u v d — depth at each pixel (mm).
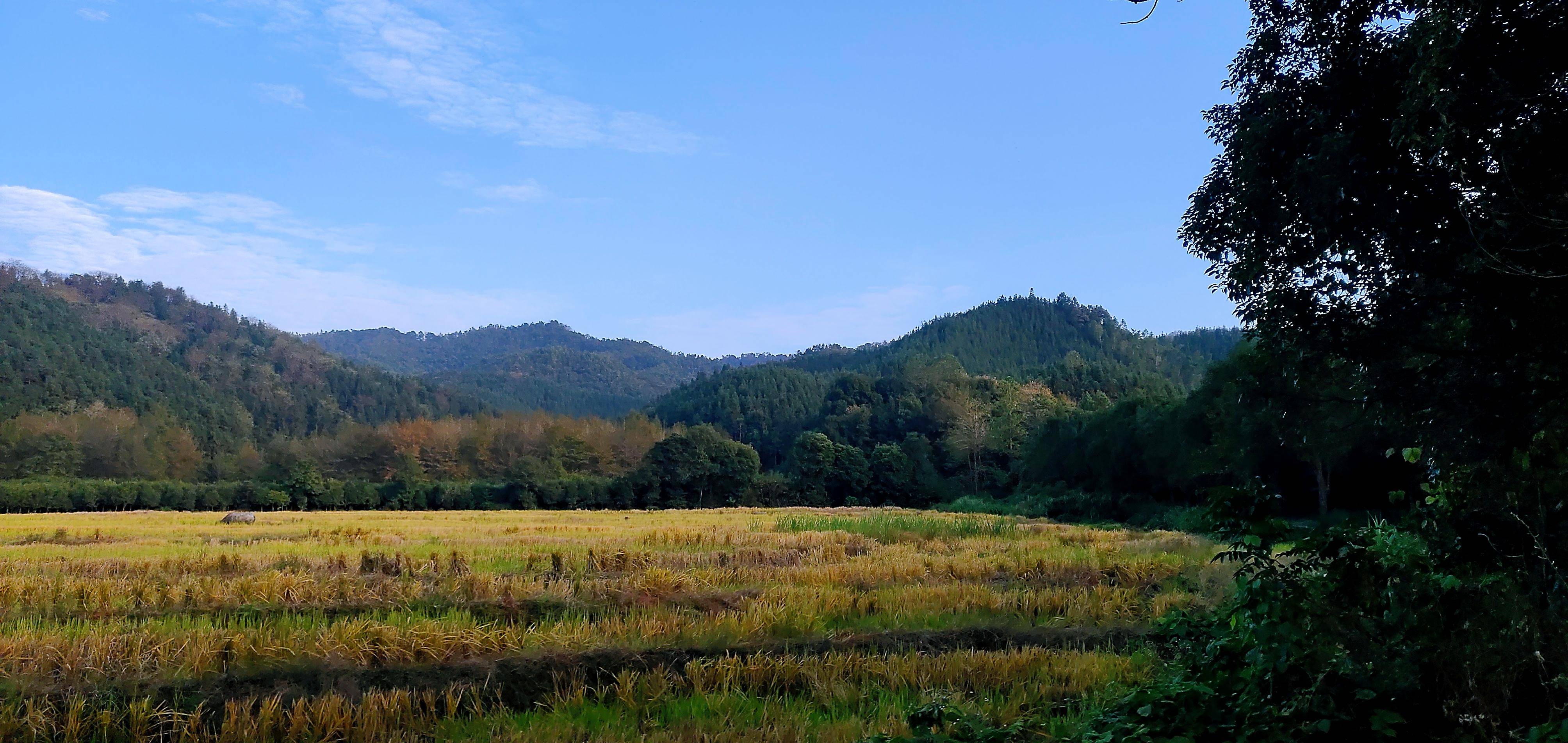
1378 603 6738
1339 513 37312
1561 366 6320
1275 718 6395
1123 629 14086
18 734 8656
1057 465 65375
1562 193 6098
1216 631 8328
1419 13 6766
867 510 63156
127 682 9883
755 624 13117
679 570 20141
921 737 7680
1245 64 7746
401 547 25250
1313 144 7164
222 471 80188
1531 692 5918
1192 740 6574
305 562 20609
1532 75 5895
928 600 15672
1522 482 6504
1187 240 8273
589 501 70500
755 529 35938
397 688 10227
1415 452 7789
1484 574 6551
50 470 68812
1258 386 8547
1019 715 9406
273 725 8883
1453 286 6887
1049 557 23438
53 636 11234
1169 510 47656
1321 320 7555
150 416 88188
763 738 8781
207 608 14484
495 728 9211
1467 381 6766
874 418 101625
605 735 8844
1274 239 7566
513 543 27344
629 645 11938
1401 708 6234
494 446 90938
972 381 113500
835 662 11023
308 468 67562
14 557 22094
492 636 11703
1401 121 6305
